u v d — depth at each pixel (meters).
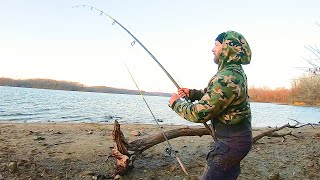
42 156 5.85
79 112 26.33
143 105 49.81
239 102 2.76
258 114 33.81
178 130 5.68
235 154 2.79
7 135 8.28
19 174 4.76
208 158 2.92
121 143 5.05
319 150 7.13
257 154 6.64
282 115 33.12
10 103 32.69
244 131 2.82
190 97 3.34
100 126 12.22
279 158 6.36
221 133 2.84
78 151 6.36
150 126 13.35
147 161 5.76
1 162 5.25
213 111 2.73
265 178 5.16
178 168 5.42
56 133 9.09
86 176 4.88
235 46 2.83
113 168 5.31
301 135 9.88
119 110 32.59
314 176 5.32
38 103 36.56
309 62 9.20
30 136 8.23
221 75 2.75
